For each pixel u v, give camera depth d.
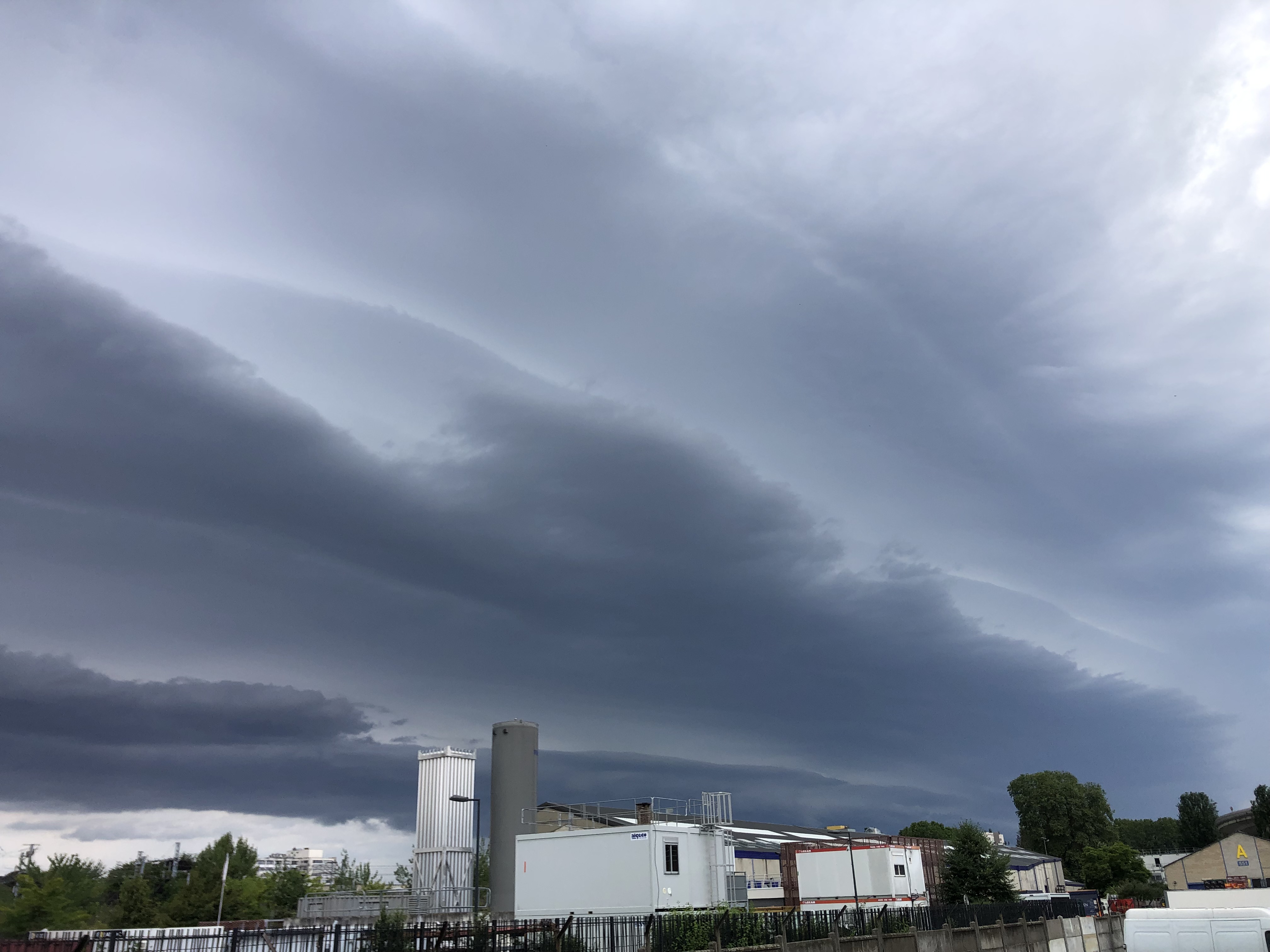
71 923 66.06
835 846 65.38
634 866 43.25
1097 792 158.62
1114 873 142.38
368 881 99.06
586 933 31.16
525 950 30.08
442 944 29.67
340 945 28.50
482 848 87.44
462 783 89.75
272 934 28.06
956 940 44.22
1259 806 166.25
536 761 64.94
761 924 34.75
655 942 31.58
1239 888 118.38
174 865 103.50
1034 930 52.72
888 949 38.84
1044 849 158.88
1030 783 162.50
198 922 82.69
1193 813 187.62
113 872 101.25
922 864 67.19
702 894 44.72
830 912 39.12
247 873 97.06
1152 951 38.50
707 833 46.28
